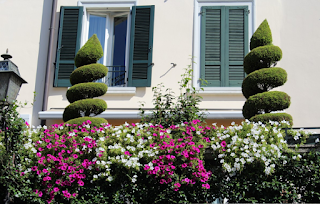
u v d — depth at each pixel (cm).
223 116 866
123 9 981
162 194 589
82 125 662
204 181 586
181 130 647
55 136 634
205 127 647
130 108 912
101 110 750
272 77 693
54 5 978
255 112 691
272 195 587
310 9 955
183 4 969
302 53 932
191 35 950
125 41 985
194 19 959
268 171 574
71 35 959
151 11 960
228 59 933
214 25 953
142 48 941
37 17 983
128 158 603
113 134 630
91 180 598
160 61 937
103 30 993
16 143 615
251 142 598
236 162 593
